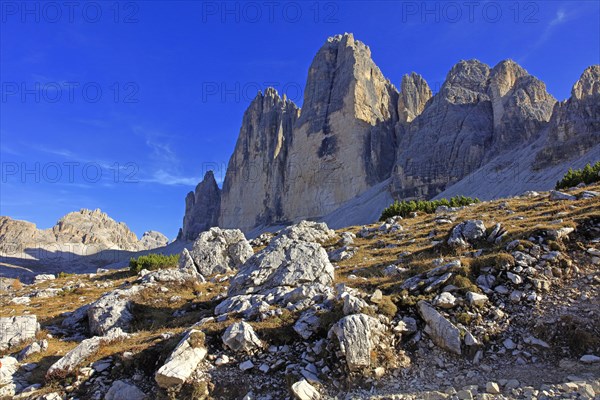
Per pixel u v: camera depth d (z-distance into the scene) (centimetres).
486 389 984
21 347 1573
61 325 1914
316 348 1203
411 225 3253
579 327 1120
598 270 1377
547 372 1024
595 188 3048
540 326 1173
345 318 1185
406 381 1077
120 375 1222
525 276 1398
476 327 1221
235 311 1539
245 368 1164
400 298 1395
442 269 1529
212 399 1083
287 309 1465
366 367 1109
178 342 1270
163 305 1970
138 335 1522
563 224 1653
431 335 1223
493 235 1886
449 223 2927
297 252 1925
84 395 1164
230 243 3111
